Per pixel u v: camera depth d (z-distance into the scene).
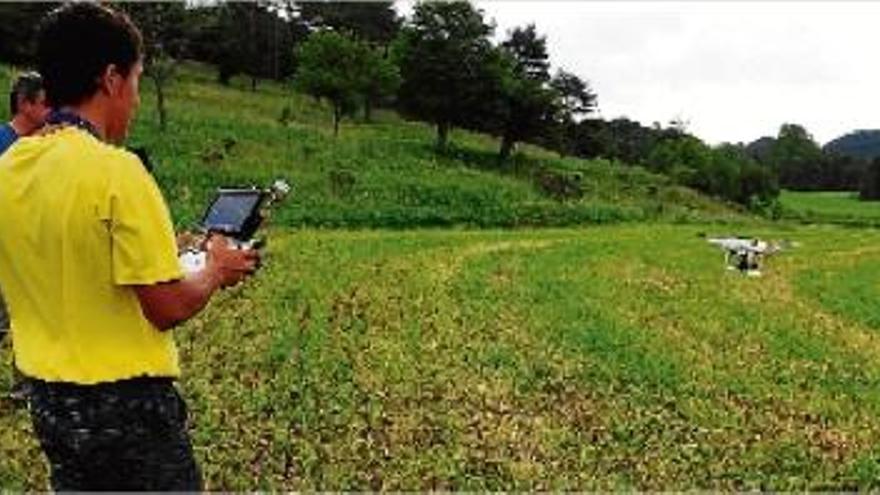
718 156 129.75
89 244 4.61
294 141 89.06
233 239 5.46
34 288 4.72
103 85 4.78
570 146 150.50
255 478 11.80
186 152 77.19
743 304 32.06
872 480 12.99
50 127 4.80
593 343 22.45
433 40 109.31
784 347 23.75
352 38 109.12
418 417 15.16
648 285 36.03
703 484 12.53
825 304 34.00
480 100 109.00
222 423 14.16
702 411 16.47
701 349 22.81
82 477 4.79
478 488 11.93
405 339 22.09
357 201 72.12
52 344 4.72
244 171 73.62
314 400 15.81
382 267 38.38
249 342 20.73
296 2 176.12
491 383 17.91
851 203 160.00
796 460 13.80
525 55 139.00
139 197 4.62
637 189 108.06
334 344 20.97
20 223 4.70
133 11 83.00
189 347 20.02
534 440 14.14
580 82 151.88
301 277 33.09
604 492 11.91
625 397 17.33
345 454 13.02
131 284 4.59
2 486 10.97
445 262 41.66
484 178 88.62
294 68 150.12
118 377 4.68
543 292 31.77
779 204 126.75
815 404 17.61
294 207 66.12
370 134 110.00
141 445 4.75
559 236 61.53
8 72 95.38
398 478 12.13
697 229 75.12
